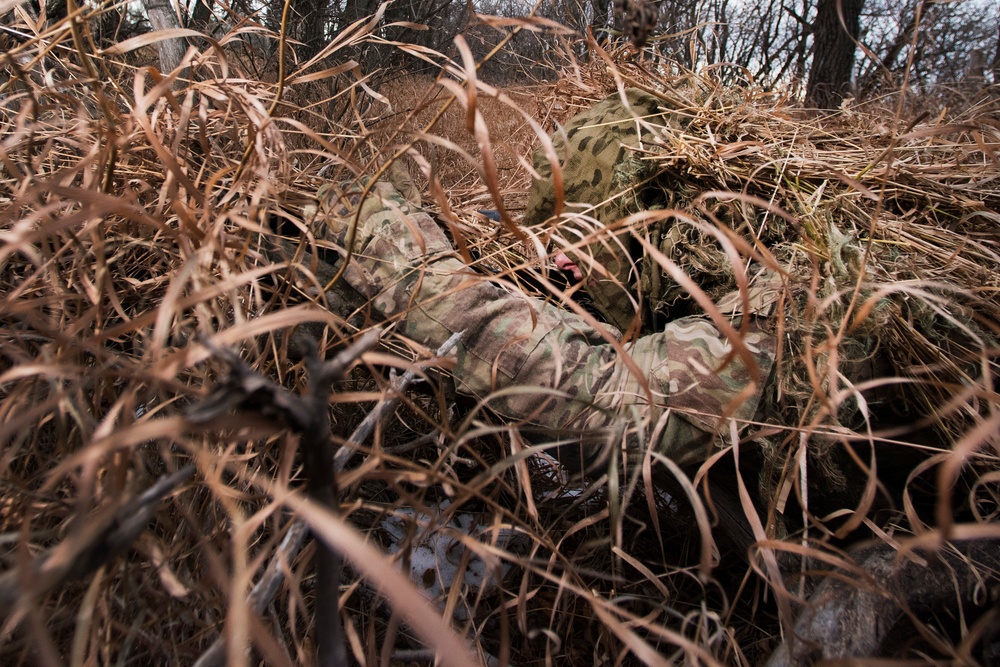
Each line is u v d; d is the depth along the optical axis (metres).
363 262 1.02
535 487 1.38
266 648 0.44
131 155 0.95
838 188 1.17
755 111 1.38
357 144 0.95
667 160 1.19
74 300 0.82
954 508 1.07
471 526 0.96
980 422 0.81
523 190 1.86
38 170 0.94
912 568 0.91
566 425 0.96
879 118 1.53
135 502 0.49
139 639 0.74
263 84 1.06
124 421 0.56
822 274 0.99
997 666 0.90
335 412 1.28
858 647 0.84
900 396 1.00
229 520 0.81
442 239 1.07
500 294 1.03
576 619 1.15
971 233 1.13
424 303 0.90
